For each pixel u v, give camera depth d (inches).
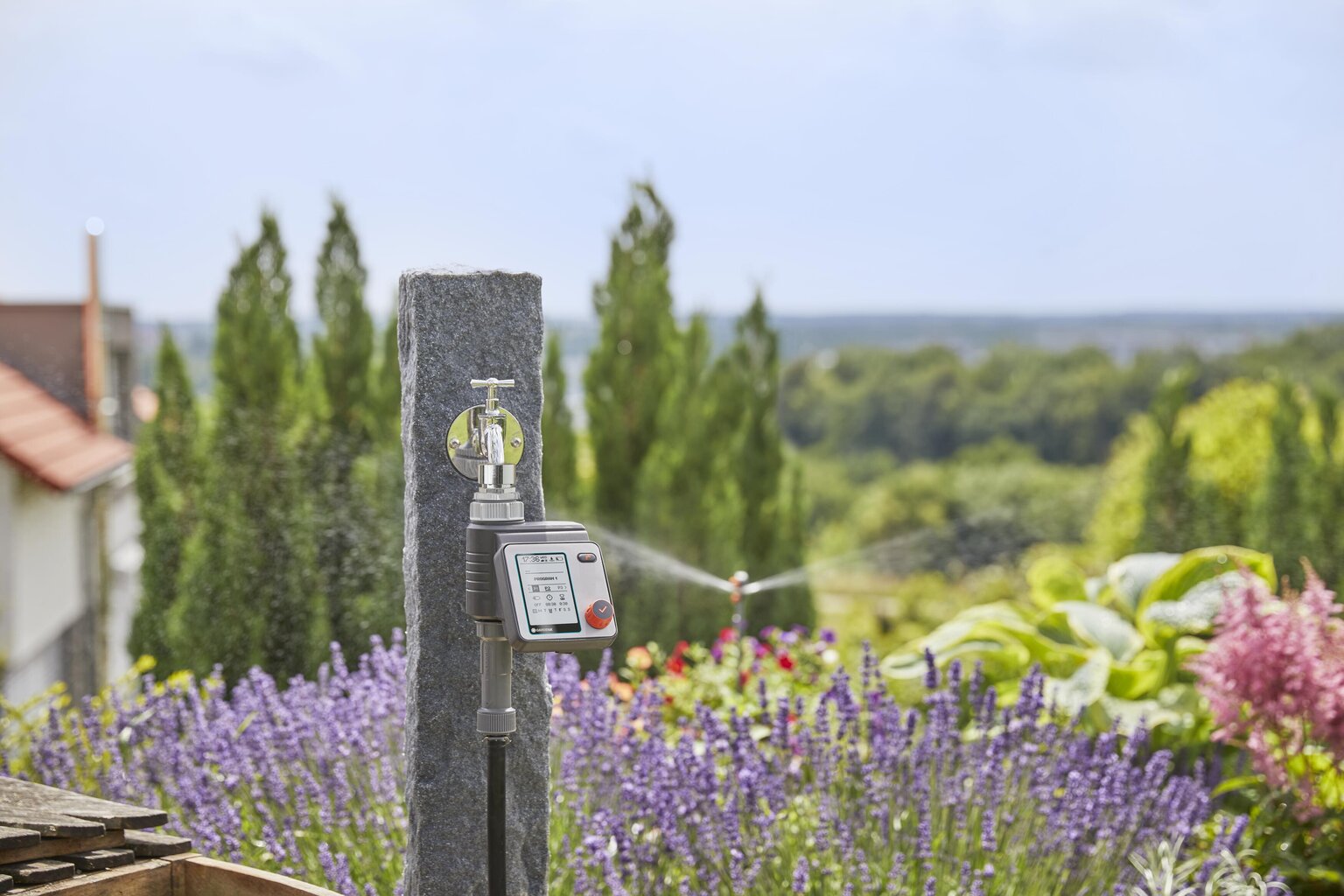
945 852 123.4
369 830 116.0
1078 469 1239.5
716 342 256.1
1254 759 146.4
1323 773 144.3
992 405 1316.4
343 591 198.1
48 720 139.0
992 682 177.8
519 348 89.0
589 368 250.4
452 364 87.3
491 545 78.0
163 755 126.9
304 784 118.2
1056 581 215.9
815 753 129.4
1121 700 171.2
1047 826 124.2
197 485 206.7
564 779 120.8
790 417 1395.2
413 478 87.1
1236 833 128.1
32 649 342.3
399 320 90.5
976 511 1137.4
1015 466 1258.0
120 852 84.4
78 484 334.6
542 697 90.0
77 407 388.8
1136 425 496.1
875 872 118.7
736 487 250.2
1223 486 344.5
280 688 193.6
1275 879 129.2
